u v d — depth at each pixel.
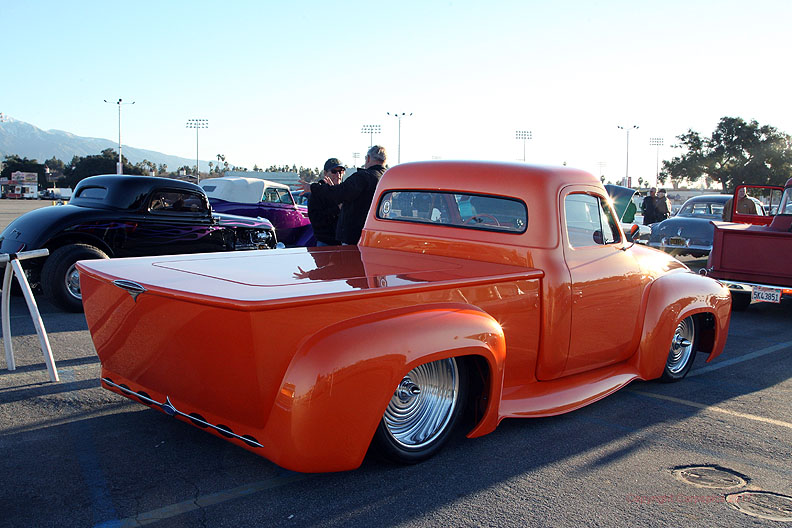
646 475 3.34
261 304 2.52
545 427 4.03
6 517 2.65
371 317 2.90
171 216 8.23
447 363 3.38
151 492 2.92
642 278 4.74
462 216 4.35
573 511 2.89
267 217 14.30
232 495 2.92
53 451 3.34
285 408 2.66
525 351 3.88
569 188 4.19
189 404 3.07
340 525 2.68
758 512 2.96
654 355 4.78
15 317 6.87
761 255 8.00
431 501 2.92
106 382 3.55
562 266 4.01
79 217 7.27
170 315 2.84
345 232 6.25
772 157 59.69
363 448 2.86
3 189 83.06
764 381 5.37
